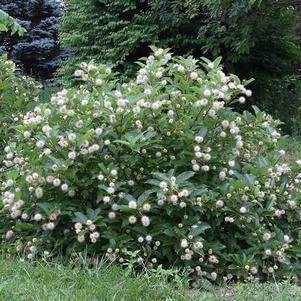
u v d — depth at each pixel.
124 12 10.22
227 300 3.31
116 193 3.99
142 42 9.95
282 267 4.03
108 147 4.15
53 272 3.51
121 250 3.76
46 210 3.90
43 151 4.12
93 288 3.24
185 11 9.66
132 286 3.24
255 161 4.51
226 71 9.92
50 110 4.37
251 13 8.72
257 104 10.52
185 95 4.18
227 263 3.96
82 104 4.16
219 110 4.29
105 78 4.85
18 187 4.11
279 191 4.36
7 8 12.98
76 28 10.74
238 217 3.94
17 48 12.70
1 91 6.20
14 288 3.24
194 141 4.11
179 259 3.87
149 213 3.94
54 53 13.24
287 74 11.47
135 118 4.14
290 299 3.10
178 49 10.01
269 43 10.12
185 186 3.81
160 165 4.15
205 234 4.05
